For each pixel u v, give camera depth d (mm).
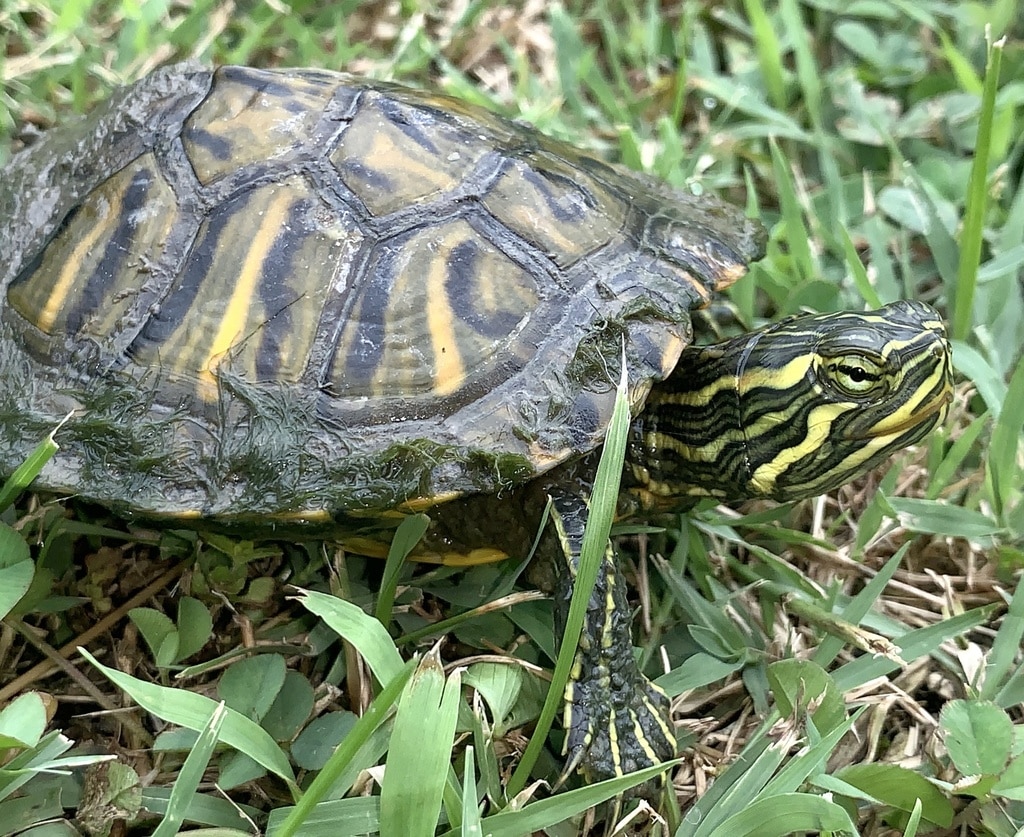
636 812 233
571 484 254
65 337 247
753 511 298
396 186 246
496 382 238
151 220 247
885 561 293
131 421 239
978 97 370
